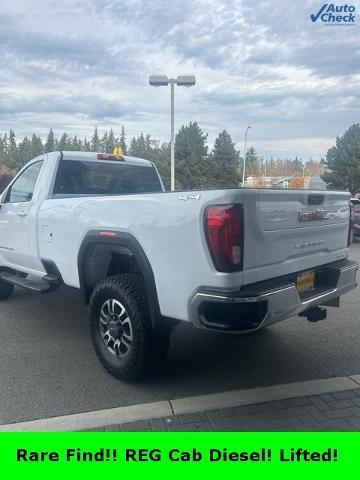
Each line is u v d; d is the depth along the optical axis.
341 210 4.38
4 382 4.05
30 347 4.93
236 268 3.16
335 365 4.40
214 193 3.15
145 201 3.61
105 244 4.14
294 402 3.65
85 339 5.18
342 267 4.20
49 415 3.48
